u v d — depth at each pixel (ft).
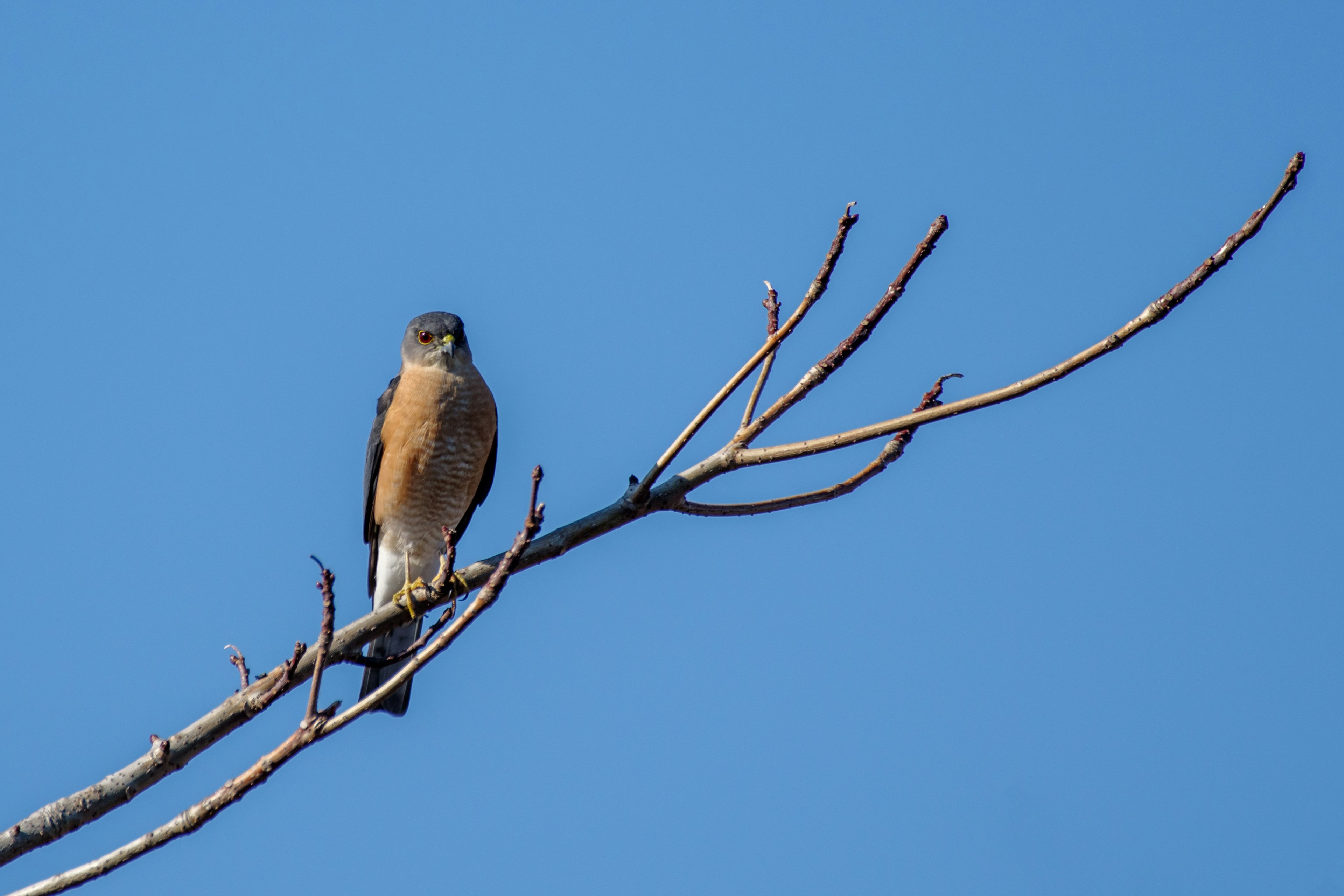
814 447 28.58
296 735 22.84
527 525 22.77
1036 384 25.99
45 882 22.99
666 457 29.60
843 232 26.53
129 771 27.09
